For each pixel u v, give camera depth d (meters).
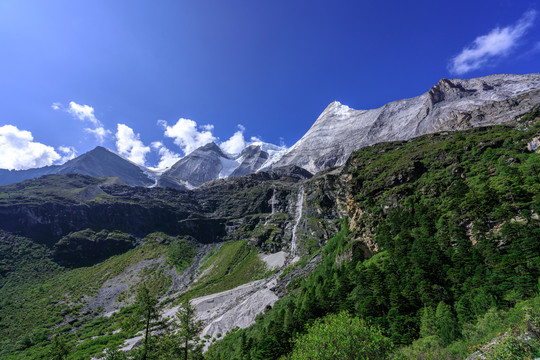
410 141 173.00
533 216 52.81
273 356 61.16
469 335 36.84
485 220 59.50
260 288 139.62
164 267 195.38
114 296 159.62
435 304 49.19
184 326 57.59
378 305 56.94
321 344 28.55
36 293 160.25
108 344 99.38
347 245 94.75
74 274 189.12
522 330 22.91
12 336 119.88
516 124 141.88
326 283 81.06
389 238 78.44
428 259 58.97
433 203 81.06
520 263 44.53
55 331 124.69
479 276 48.16
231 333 102.06
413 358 36.78
